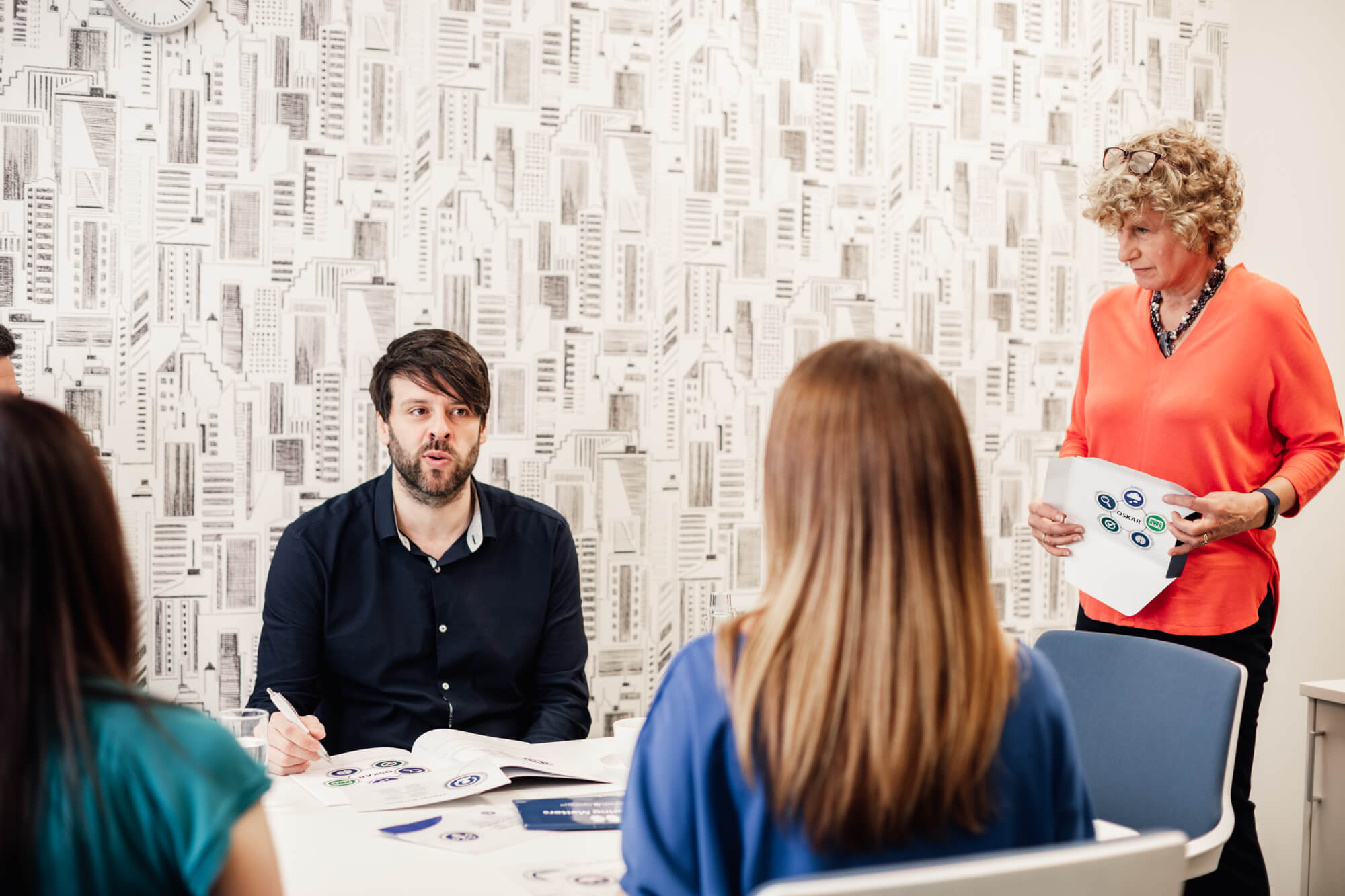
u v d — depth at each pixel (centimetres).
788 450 79
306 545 190
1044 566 284
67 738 68
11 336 195
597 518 246
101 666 72
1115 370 201
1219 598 186
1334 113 267
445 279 234
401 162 230
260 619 225
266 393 224
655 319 248
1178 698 154
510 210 237
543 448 241
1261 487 184
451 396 186
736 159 253
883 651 74
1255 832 185
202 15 217
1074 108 282
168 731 71
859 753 73
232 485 222
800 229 259
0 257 208
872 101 264
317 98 224
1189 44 292
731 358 255
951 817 76
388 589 191
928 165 270
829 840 74
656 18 246
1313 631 274
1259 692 189
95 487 73
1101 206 191
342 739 189
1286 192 280
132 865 71
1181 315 193
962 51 272
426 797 128
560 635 201
